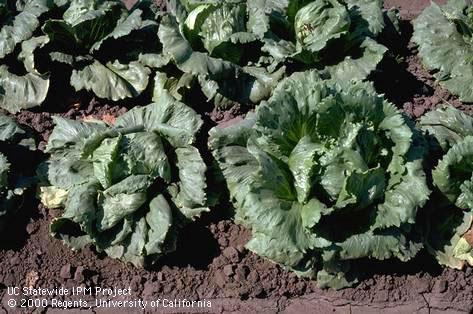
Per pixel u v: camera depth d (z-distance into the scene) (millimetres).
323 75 2418
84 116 2496
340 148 2199
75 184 2311
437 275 2330
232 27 2420
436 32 2525
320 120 2229
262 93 2438
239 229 2363
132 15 2455
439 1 2713
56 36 2451
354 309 2309
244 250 2344
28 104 2463
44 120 2479
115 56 2504
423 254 2342
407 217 2217
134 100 2502
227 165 2281
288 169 2258
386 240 2232
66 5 2510
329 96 2213
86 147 2291
